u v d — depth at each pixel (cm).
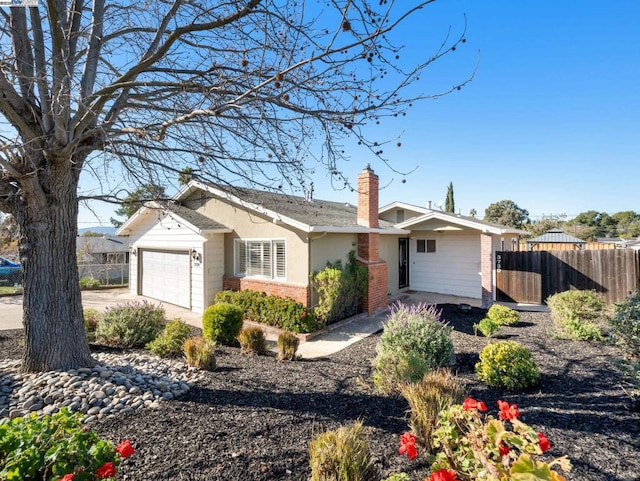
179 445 331
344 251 1126
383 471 297
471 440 236
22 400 400
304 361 650
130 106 483
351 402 446
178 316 1124
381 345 595
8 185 466
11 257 1889
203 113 359
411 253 1639
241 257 1168
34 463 198
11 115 417
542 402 445
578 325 770
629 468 301
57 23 377
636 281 1105
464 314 1095
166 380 490
